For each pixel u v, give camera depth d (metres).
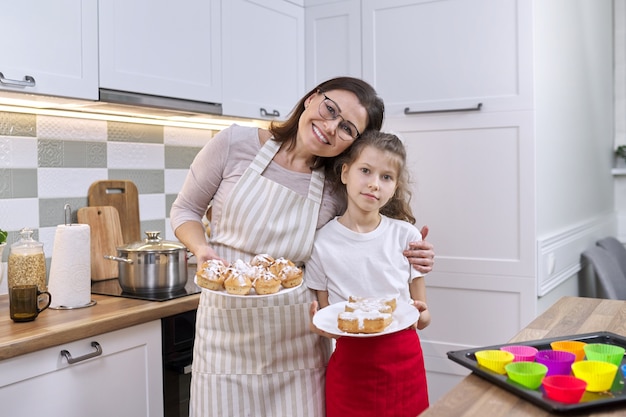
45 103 1.96
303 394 1.52
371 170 1.48
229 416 1.49
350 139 1.47
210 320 1.52
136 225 2.45
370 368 1.40
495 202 2.48
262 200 1.54
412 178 2.53
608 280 2.93
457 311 2.57
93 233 2.25
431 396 2.64
